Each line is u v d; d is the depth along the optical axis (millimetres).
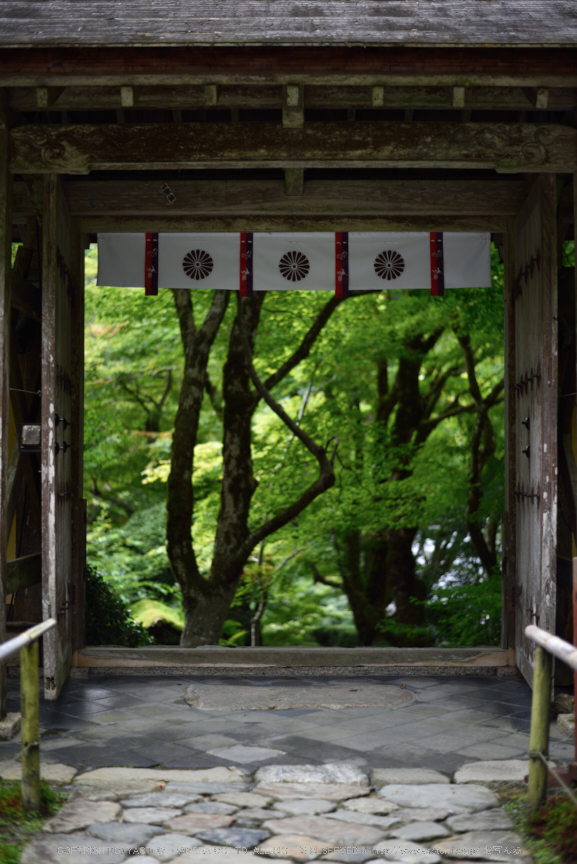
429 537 12938
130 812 3100
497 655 5797
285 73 4312
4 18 4461
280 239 6098
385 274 6094
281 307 10312
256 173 5996
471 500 11297
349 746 4016
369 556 13914
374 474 11250
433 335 11859
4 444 4496
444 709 4777
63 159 4840
